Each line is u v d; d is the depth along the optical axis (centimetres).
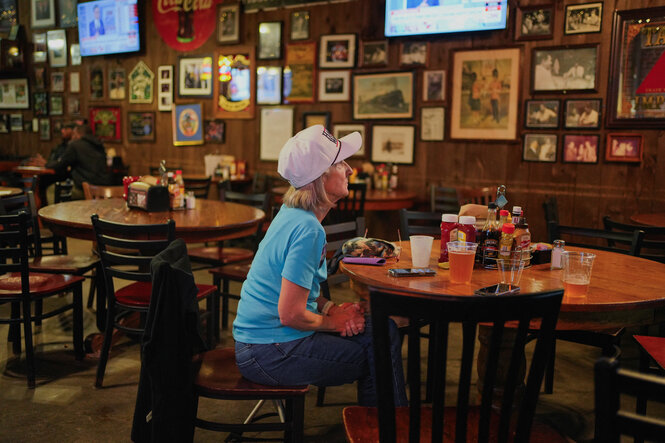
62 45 835
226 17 674
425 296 124
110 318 284
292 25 629
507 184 522
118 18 758
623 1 456
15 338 323
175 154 746
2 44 859
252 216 362
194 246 647
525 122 507
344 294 464
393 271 208
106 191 454
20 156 911
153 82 752
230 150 698
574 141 487
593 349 348
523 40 500
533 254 231
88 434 240
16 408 261
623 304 176
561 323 181
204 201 427
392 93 575
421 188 570
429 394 271
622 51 459
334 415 264
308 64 625
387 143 585
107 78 798
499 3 500
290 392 180
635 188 466
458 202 488
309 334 182
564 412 268
